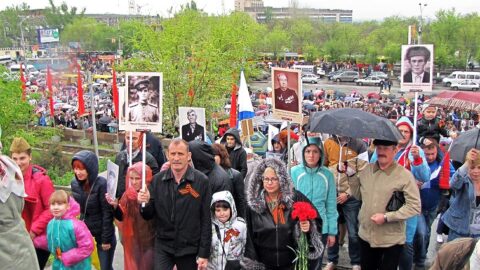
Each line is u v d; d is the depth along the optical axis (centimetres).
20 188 390
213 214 568
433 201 681
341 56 8338
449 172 658
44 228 577
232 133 865
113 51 8150
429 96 4562
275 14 15288
